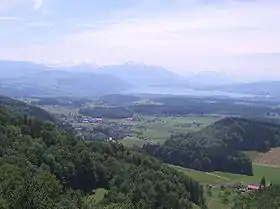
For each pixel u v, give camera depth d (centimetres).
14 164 8288
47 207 3922
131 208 8356
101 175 11506
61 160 10812
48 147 11712
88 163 11350
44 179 4988
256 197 11269
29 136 11844
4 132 11162
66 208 4800
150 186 10069
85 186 11088
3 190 4312
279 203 10100
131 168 11944
